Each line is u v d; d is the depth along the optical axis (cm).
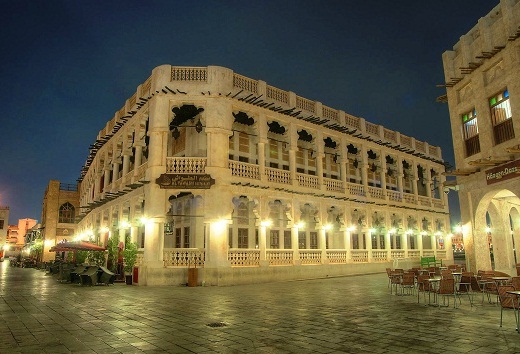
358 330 834
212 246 1992
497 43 1548
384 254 3033
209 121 2109
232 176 2120
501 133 1526
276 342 735
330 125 2680
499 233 1808
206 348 696
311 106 2645
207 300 1357
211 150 2084
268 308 1159
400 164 3278
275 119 2402
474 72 1662
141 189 2156
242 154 2472
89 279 1942
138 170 2302
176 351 677
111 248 2338
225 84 2175
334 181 2702
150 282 1923
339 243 2973
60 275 2208
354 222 2886
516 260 1880
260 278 2130
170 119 2123
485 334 786
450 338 755
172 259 2005
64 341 748
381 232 3047
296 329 848
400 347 692
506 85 1491
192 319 978
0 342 741
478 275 1382
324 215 2584
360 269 2766
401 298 1370
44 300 1360
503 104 1525
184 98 2128
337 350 678
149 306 1212
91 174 3681
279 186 2328
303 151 2845
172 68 2170
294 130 2480
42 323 930
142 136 2375
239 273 2034
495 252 1808
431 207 3541
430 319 953
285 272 2267
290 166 2445
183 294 1551
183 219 2473
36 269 4025
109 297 1452
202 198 2180
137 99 2417
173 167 2067
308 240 2858
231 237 2403
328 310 1109
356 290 1661
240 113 2344
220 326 886
